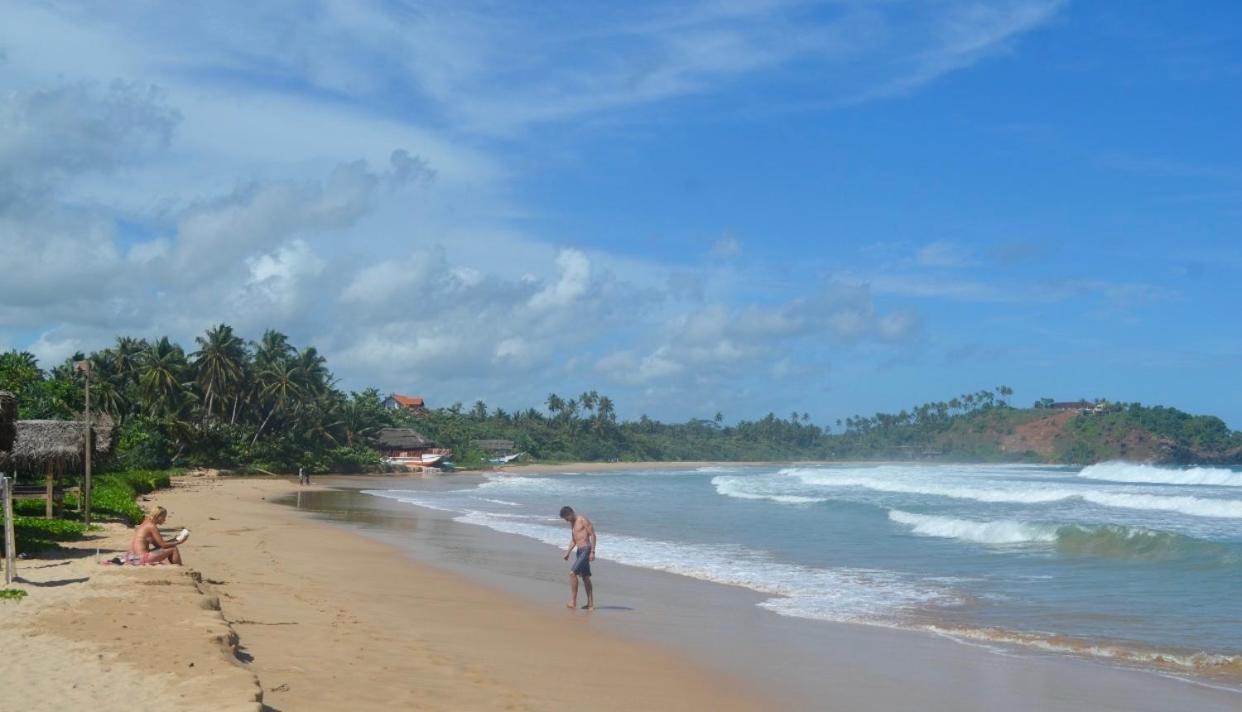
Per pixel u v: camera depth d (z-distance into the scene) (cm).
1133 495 3853
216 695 745
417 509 4100
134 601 1118
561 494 5494
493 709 864
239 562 1894
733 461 17412
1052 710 983
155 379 7350
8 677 788
